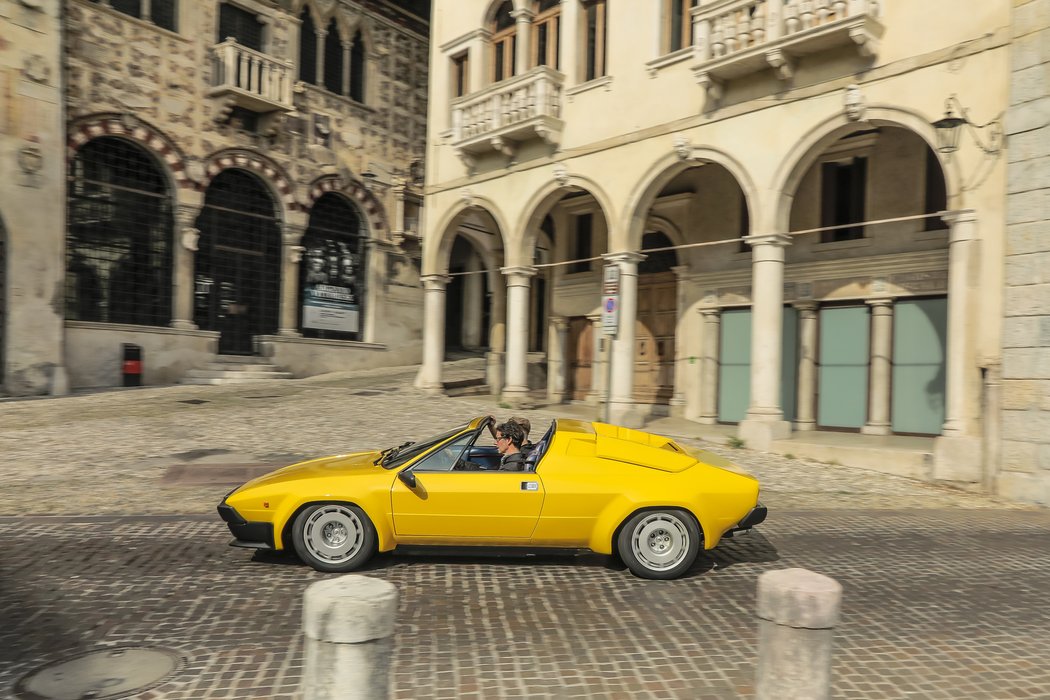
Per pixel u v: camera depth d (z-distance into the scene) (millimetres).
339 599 2709
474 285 31375
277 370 23281
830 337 14664
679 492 6109
